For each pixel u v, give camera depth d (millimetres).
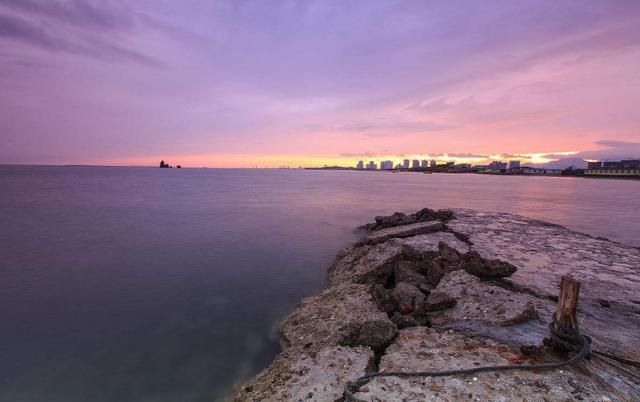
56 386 7305
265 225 27766
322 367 6070
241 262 16828
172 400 6816
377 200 49562
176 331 9664
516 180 145250
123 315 10734
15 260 16766
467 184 104562
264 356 8266
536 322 7133
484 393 4887
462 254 12188
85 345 8953
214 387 7164
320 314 9219
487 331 6832
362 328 7000
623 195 63000
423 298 8789
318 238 22938
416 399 4848
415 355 6082
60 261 16656
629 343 6359
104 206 38562
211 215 33031
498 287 8820
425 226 18359
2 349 8766
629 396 4797
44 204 39312
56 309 11203
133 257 17547
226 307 11289
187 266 16047
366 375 5492
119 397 6934
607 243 16062
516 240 16406
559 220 30906
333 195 59000
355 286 10953
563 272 10961
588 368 5402
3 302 11742
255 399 5828
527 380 5133
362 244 17406
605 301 8352
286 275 14750
